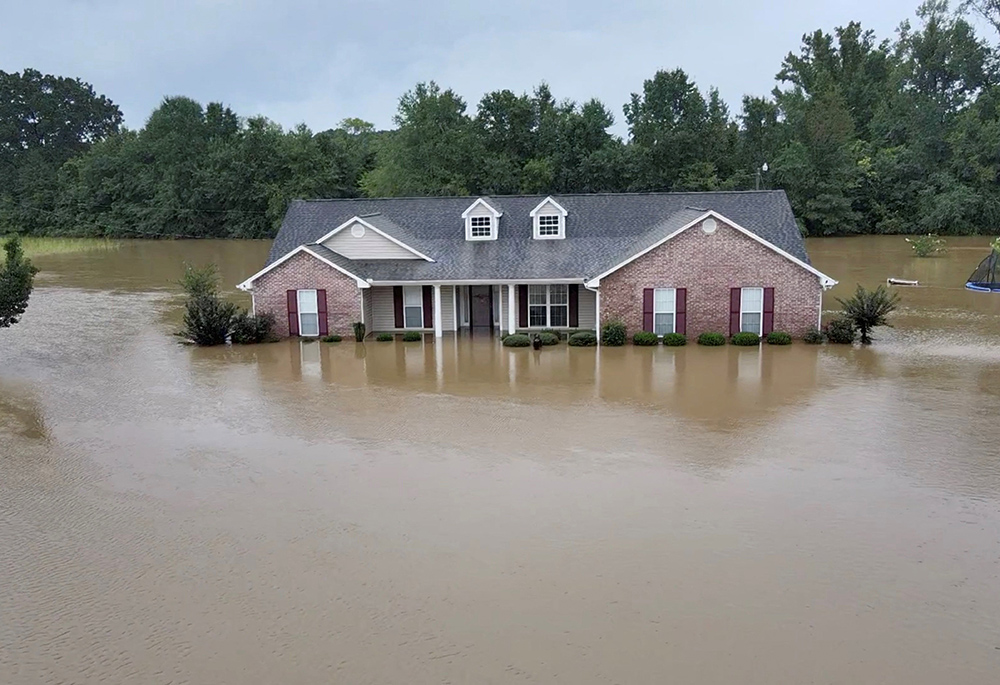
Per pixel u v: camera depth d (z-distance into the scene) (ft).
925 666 32.07
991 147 243.81
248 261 222.07
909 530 43.80
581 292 103.40
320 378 81.10
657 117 277.85
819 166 247.91
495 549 42.01
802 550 41.57
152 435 62.64
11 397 74.74
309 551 42.32
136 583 39.52
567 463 54.49
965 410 65.77
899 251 207.31
